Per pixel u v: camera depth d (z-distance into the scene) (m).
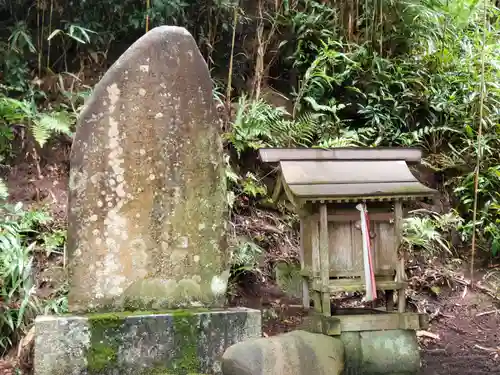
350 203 3.49
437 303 4.80
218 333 3.16
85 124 3.37
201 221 3.49
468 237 5.48
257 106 5.70
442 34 6.57
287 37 6.46
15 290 4.04
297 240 5.25
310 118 5.70
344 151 3.66
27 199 5.00
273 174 5.64
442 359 3.93
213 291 3.47
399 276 3.46
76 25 5.78
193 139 3.52
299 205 3.31
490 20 7.45
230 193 5.11
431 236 5.05
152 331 3.06
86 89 5.76
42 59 5.87
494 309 4.71
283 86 6.53
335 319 3.30
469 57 6.36
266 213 5.41
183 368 3.08
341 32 6.51
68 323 2.96
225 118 5.77
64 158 5.37
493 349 4.13
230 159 5.58
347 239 3.50
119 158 3.38
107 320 3.02
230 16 6.32
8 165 5.16
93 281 3.28
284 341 3.04
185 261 3.43
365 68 6.29
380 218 3.51
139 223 3.37
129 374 3.01
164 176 3.44
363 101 6.27
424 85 6.30
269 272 4.85
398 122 6.23
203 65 3.58
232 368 2.89
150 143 3.43
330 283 3.41
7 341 3.84
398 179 3.53
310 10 6.55
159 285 3.36
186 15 6.19
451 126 6.18
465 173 5.91
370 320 3.38
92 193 3.34
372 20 6.39
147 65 3.46
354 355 3.32
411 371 3.39
